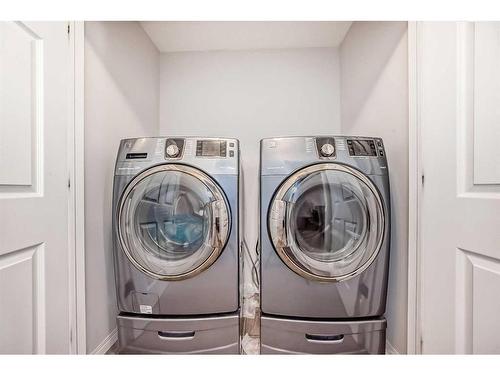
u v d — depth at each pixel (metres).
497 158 0.75
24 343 0.86
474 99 0.82
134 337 1.32
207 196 1.27
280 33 1.96
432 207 0.99
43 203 0.94
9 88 0.81
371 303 1.29
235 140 1.34
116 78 1.57
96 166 1.36
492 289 0.76
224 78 2.19
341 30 1.93
